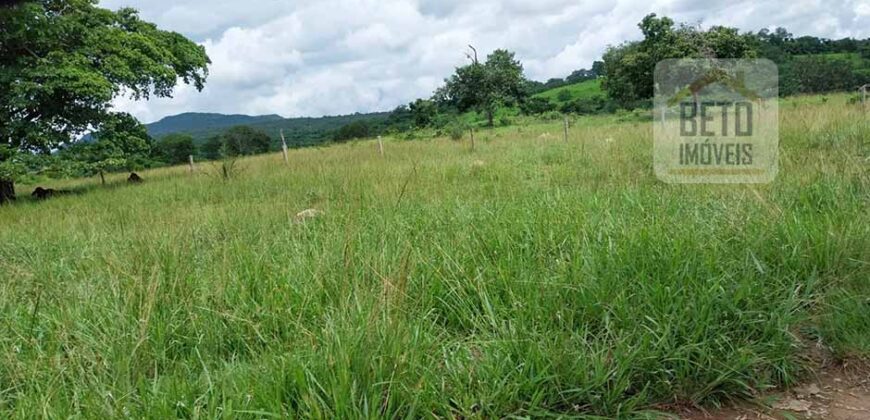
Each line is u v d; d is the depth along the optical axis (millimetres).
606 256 3135
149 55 17328
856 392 2285
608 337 2545
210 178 12484
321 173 10984
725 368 2305
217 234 5406
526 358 2287
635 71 31188
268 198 8703
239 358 2688
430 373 2193
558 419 2080
